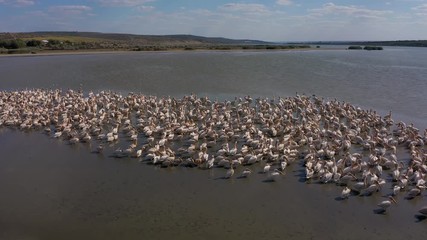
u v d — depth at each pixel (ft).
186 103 193.47
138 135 151.43
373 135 140.26
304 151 128.36
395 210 94.79
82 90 250.98
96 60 433.48
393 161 115.75
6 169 122.31
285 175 114.11
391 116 174.70
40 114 172.96
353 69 355.15
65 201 101.60
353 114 167.53
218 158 121.39
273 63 402.31
